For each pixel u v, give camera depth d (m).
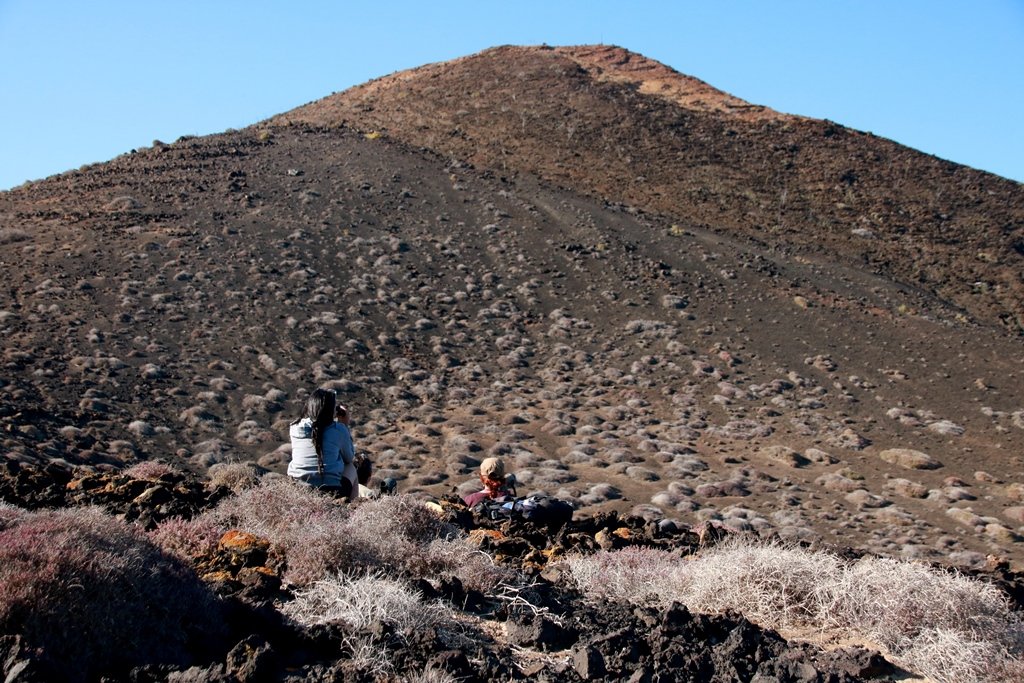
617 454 31.83
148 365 33.88
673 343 44.00
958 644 5.14
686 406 38.28
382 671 4.38
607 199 66.25
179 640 4.35
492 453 31.36
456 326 44.12
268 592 5.34
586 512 25.62
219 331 38.44
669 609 5.36
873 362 44.19
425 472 28.78
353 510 7.15
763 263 55.16
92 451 25.83
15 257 41.22
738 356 43.69
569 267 52.00
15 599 3.91
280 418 32.53
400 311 44.38
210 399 32.62
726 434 35.91
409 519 6.84
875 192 74.38
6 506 5.66
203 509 7.25
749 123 88.06
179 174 59.47
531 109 85.81
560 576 6.72
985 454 35.69
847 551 8.02
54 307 36.53
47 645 3.87
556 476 29.30
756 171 76.56
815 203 71.00
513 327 44.88
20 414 27.14
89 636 4.02
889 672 5.12
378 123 81.31
